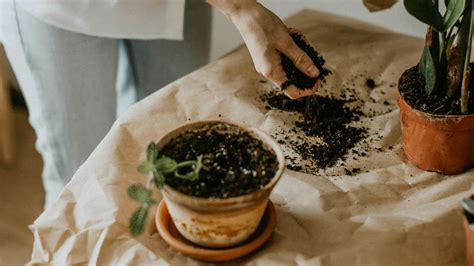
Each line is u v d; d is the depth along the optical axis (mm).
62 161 1375
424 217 826
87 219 814
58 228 809
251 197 729
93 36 1200
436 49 894
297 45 987
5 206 1701
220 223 751
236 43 1526
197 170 753
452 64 868
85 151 1352
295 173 912
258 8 940
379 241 794
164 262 773
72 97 1266
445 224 817
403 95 919
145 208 740
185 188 756
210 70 1107
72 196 851
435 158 908
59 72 1231
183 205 742
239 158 797
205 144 817
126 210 828
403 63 1151
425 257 786
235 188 757
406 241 799
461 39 845
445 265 785
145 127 962
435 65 899
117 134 942
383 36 1232
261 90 1081
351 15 1370
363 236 808
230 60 1142
